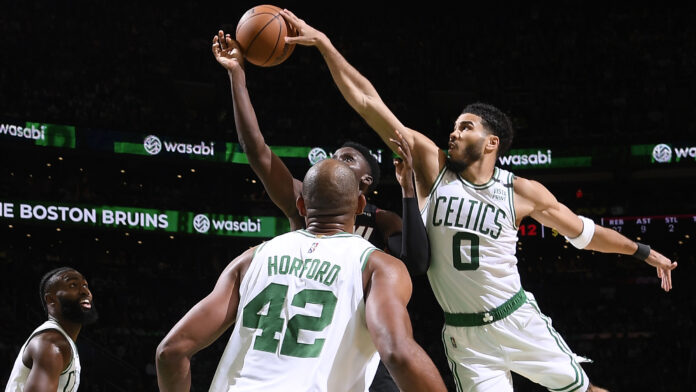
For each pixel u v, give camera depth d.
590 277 23.11
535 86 24.77
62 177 21.64
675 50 24.44
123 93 23.00
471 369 4.22
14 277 20.69
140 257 23.45
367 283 2.55
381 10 27.03
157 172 22.52
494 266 4.11
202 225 21.83
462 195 4.10
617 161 21.69
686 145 21.36
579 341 22.20
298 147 22.58
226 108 24.00
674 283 22.59
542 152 22.09
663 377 20.78
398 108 24.64
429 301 23.31
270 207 23.55
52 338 4.57
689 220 22.72
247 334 2.55
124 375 18.78
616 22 25.61
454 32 26.33
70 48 22.86
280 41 3.93
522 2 26.53
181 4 25.48
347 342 2.50
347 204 2.76
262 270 2.63
